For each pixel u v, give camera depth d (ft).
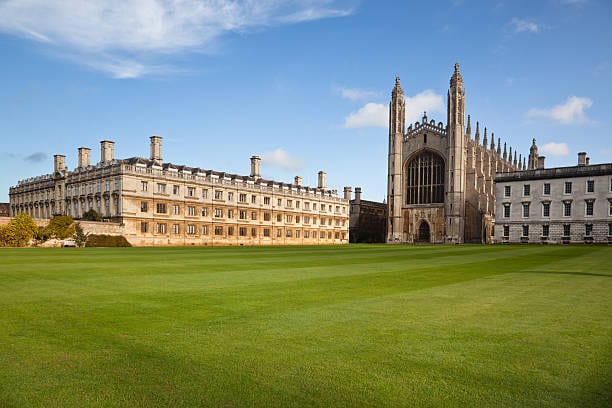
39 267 71.41
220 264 80.12
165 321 31.68
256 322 31.40
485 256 112.37
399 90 338.54
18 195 297.74
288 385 19.89
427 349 25.03
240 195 274.98
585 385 19.86
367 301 39.83
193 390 19.38
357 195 397.80
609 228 222.69
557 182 240.32
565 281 55.52
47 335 27.89
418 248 183.62
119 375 21.12
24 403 18.16
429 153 325.83
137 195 216.33
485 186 333.42
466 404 17.95
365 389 19.47
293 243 315.37
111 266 73.82
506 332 28.73
